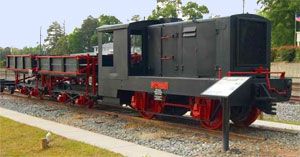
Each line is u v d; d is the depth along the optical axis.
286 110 12.41
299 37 45.59
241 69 8.60
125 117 10.77
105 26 11.31
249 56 8.84
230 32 8.38
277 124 9.66
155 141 7.75
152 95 10.38
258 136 8.12
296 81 26.70
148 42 10.73
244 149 6.92
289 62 35.34
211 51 8.82
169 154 6.36
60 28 100.19
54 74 14.08
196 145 7.34
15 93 18.89
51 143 7.18
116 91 10.86
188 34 9.38
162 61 10.25
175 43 9.84
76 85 13.92
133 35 10.56
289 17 47.56
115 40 10.85
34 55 15.55
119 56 10.68
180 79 8.77
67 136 7.91
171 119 10.66
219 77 7.99
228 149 6.78
